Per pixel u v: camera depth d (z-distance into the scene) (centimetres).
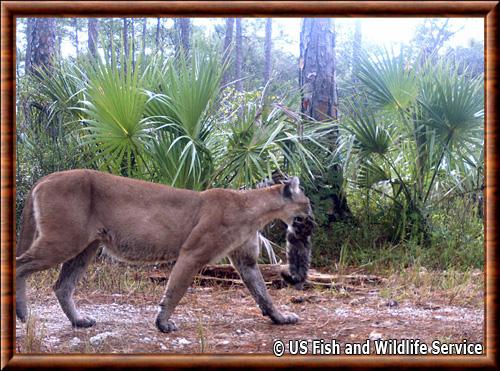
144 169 812
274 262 782
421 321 569
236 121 775
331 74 970
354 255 843
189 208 533
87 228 512
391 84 866
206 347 482
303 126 830
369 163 918
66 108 872
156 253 531
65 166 834
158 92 795
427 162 888
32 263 494
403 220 875
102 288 679
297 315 592
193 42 764
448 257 820
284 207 562
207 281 722
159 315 519
